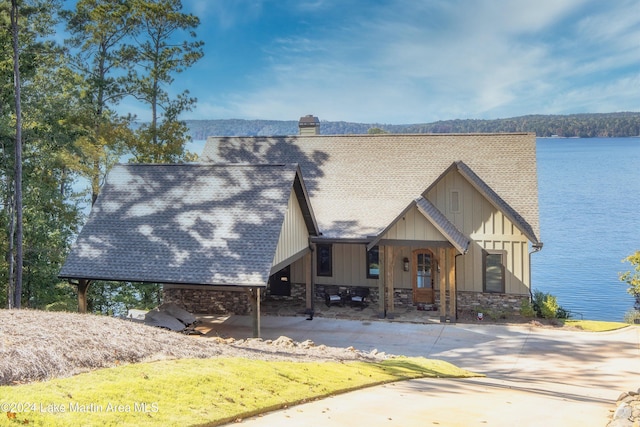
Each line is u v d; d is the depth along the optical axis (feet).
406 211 76.84
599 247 196.85
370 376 43.78
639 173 465.47
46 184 96.89
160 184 74.95
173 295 85.25
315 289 89.71
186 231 68.18
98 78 118.93
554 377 55.62
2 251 88.74
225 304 83.82
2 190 91.91
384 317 80.94
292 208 73.97
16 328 34.40
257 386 34.55
